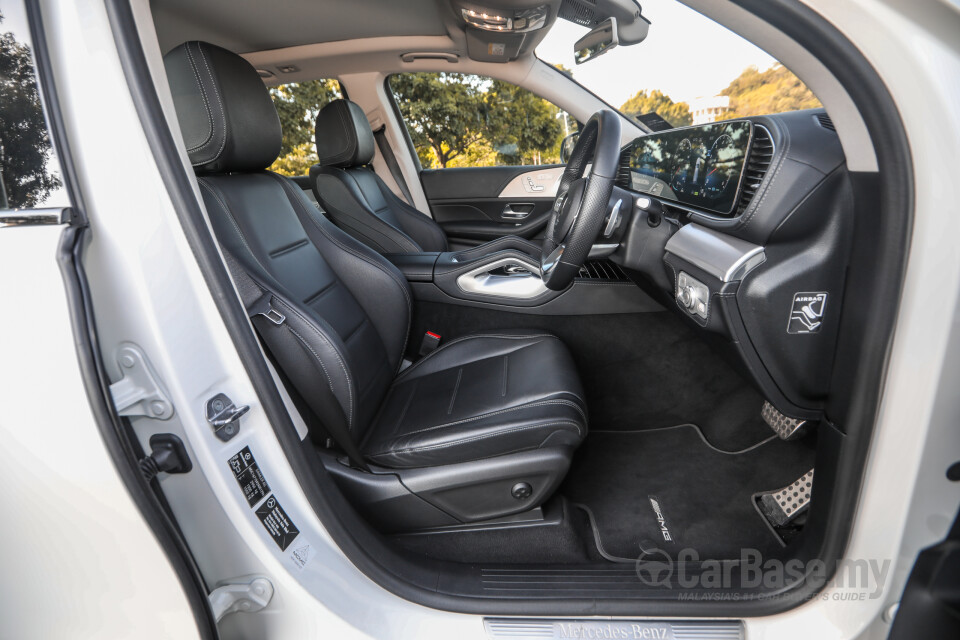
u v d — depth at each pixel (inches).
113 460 24.1
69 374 23.6
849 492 30.7
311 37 90.0
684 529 50.1
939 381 26.2
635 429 65.2
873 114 25.1
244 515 29.4
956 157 23.7
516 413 43.6
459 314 66.8
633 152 66.7
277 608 31.8
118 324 25.4
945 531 29.1
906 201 25.2
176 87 42.0
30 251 23.1
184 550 26.6
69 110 23.5
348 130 92.2
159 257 25.4
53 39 23.1
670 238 44.9
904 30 23.2
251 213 44.3
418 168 115.5
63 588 27.8
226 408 28.3
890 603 30.9
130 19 24.4
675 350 62.5
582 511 52.9
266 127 46.8
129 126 24.3
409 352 69.8
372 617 33.5
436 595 36.2
